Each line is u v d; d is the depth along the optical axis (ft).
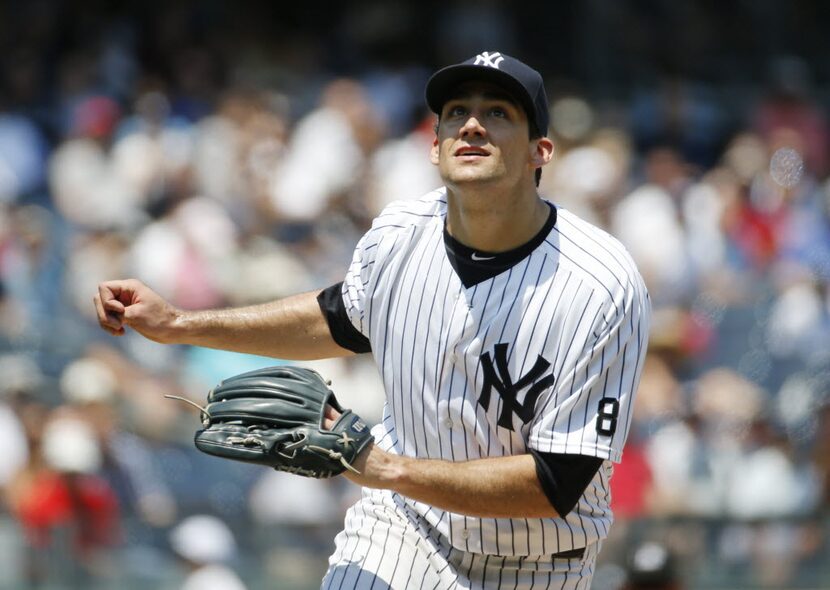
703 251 125.59
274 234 121.29
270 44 161.48
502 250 43.60
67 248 113.50
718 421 105.91
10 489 91.45
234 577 92.68
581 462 42.73
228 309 47.75
